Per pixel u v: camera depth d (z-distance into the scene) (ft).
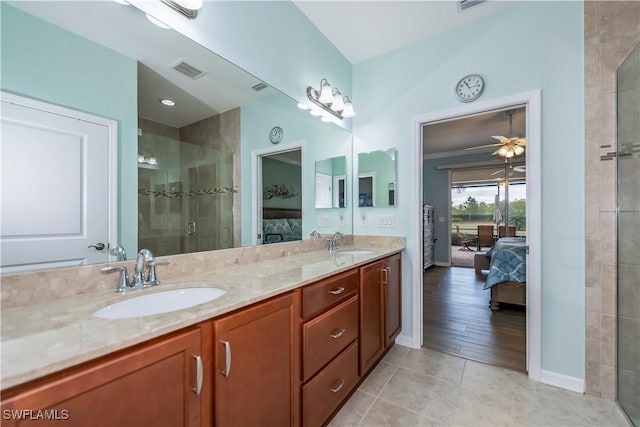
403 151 7.83
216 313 2.81
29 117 2.97
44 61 3.08
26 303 2.85
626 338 4.99
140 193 3.99
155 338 2.36
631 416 4.71
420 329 7.52
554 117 5.83
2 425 1.63
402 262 7.81
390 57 8.09
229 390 2.96
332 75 7.79
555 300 5.80
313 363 4.21
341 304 4.97
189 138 4.65
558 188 5.78
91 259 3.43
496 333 8.32
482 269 15.84
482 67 6.68
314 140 7.45
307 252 7.18
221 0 4.90
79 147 3.37
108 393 2.06
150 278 3.75
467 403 5.21
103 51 3.59
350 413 4.96
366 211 8.51
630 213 4.91
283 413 3.67
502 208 19.86
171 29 4.20
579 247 5.59
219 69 5.03
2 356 1.84
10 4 2.84
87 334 2.20
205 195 4.90
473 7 6.39
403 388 5.68
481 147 16.69
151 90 4.12
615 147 5.26
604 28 5.38
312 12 6.69
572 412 4.96
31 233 2.96
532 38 6.10
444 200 19.53
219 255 4.96
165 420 2.41
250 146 5.70
